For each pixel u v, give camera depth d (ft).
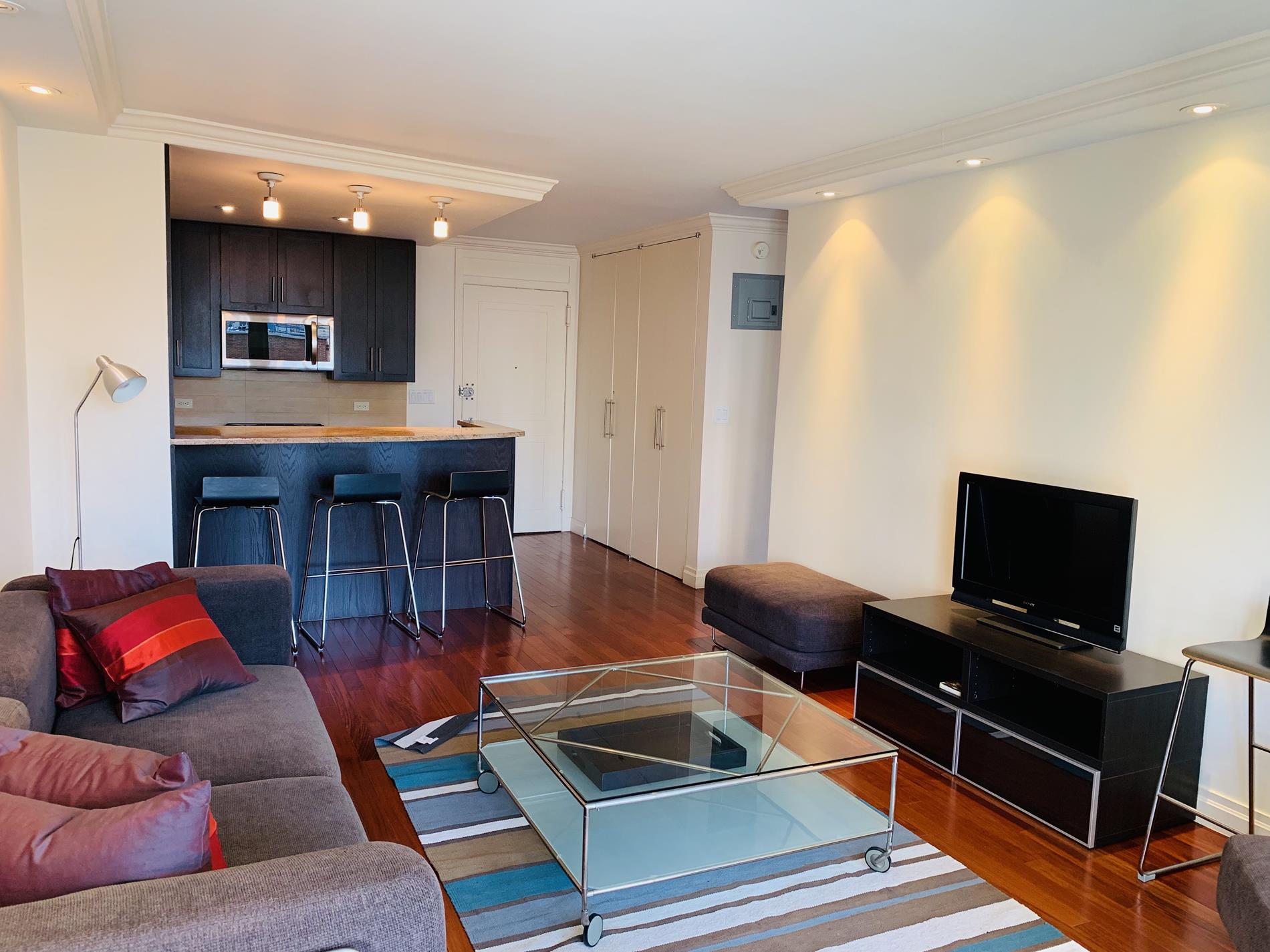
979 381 12.62
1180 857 9.18
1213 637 9.78
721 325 19.34
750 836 8.48
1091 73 9.48
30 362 12.68
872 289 14.55
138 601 8.55
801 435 16.28
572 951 7.36
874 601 13.83
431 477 16.99
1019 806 10.09
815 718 9.76
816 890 8.43
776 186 14.80
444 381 23.59
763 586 14.39
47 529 12.99
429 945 4.43
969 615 11.96
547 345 24.98
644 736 9.20
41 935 3.72
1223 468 9.64
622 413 23.11
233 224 19.95
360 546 16.49
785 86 10.22
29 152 12.35
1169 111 9.43
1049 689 11.23
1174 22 8.05
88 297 12.85
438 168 14.73
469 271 23.66
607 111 11.51
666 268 20.85
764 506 20.31
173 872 4.34
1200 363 9.82
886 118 11.40
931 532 13.52
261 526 15.43
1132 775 9.37
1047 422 11.64
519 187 15.51
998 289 12.28
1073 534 10.65
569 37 8.89
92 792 4.67
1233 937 6.34
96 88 10.30
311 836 6.02
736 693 10.58
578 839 8.27
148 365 13.25
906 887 8.52
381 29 8.86
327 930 4.17
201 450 14.89
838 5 7.90
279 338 20.67
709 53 9.25
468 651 14.89
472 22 8.59
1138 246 10.44
